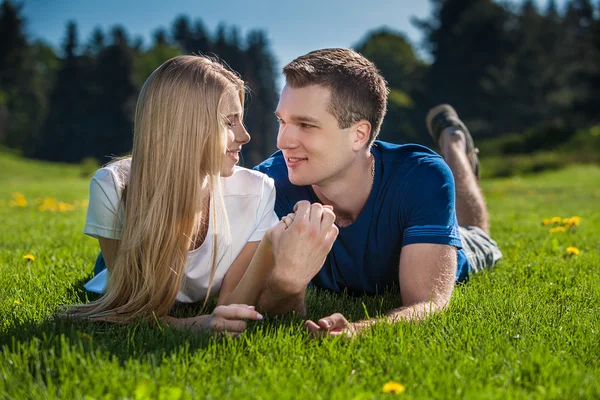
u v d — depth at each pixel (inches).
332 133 87.7
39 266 127.2
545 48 2415.1
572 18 2842.0
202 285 93.2
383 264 102.5
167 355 71.8
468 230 133.3
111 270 92.3
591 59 1918.1
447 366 67.8
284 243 80.0
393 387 59.7
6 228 196.4
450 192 94.7
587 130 1170.0
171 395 56.4
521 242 165.2
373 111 90.1
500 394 59.3
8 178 1147.3
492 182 728.3
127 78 2630.4
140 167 84.0
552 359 69.0
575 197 407.2
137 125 84.9
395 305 101.4
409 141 2290.8
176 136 82.9
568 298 104.3
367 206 97.8
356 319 93.4
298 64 87.7
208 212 90.0
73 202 368.5
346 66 87.7
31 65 2930.6
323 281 108.8
